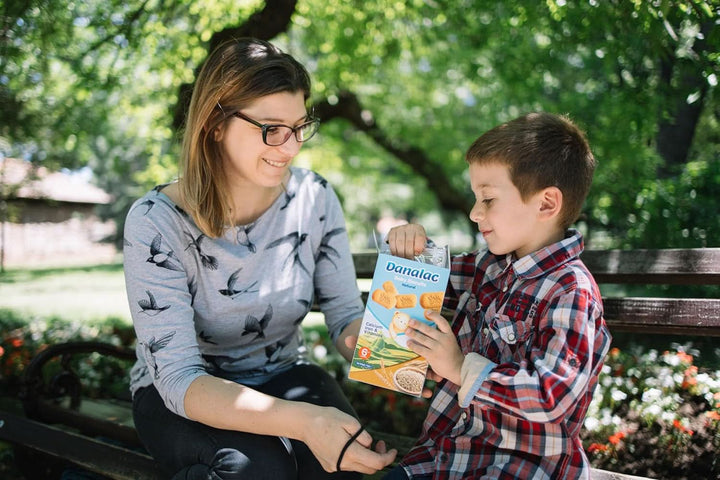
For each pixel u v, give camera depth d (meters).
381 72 9.02
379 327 1.67
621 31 3.23
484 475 1.52
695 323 2.07
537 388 1.41
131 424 2.67
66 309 8.41
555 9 3.35
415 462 1.68
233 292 1.96
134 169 21.62
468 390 1.48
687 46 2.56
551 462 1.54
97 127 8.26
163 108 6.54
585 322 1.47
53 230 23.36
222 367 2.04
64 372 3.04
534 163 1.59
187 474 1.68
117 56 4.70
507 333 1.61
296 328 2.16
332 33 6.36
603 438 2.46
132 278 1.84
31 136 6.33
